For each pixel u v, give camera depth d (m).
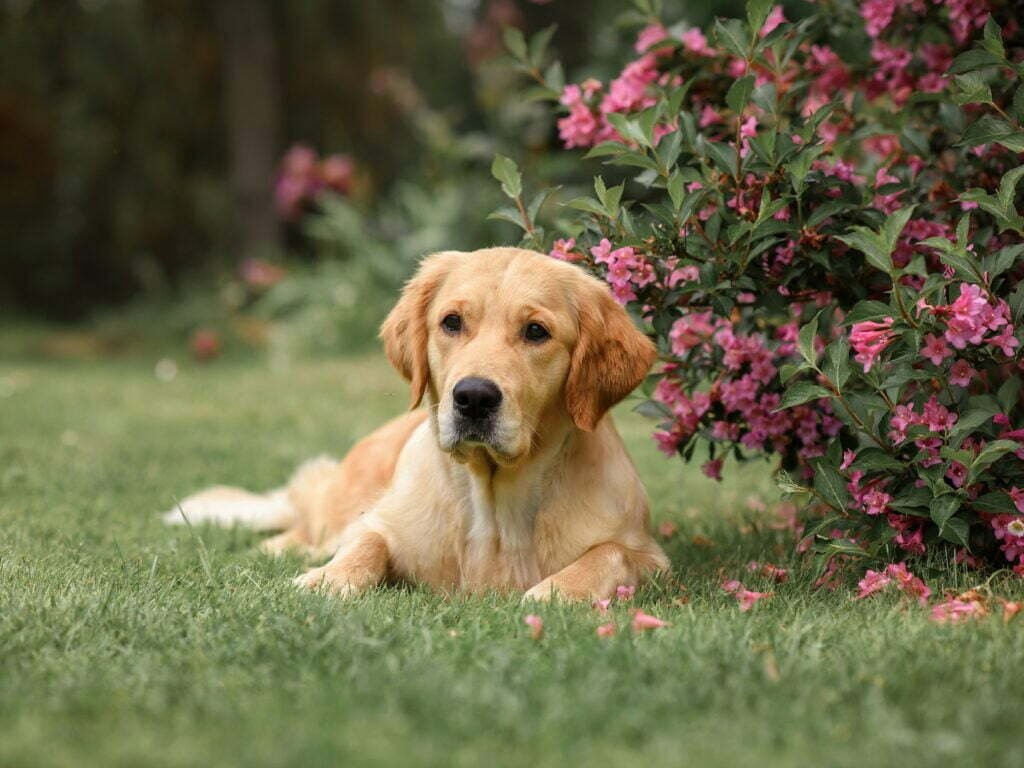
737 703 3.38
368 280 21.61
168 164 30.47
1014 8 5.97
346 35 30.11
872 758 3.01
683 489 8.49
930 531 5.34
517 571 5.43
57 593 4.66
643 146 5.59
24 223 30.53
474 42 26.34
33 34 29.25
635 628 4.22
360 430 11.72
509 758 2.97
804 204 5.55
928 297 5.24
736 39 5.50
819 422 5.88
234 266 27.88
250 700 3.39
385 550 5.58
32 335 24.28
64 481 8.36
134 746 2.97
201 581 5.15
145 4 28.86
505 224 19.45
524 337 5.26
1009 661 3.80
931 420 5.09
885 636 4.06
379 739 3.05
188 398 14.48
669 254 5.50
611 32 17.98
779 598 4.95
